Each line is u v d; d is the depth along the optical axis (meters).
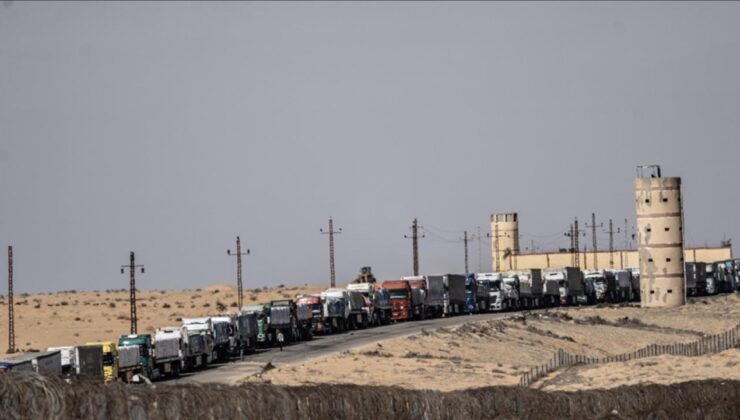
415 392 165.00
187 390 129.12
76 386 115.75
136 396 123.19
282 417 140.12
